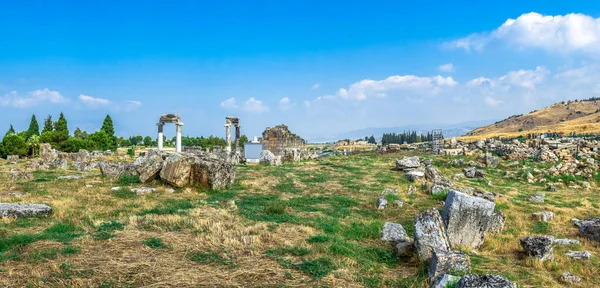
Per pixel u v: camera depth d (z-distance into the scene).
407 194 20.67
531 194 25.36
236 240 10.30
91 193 17.91
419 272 9.04
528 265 10.36
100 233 10.62
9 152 62.56
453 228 12.20
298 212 15.73
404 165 30.59
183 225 11.88
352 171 30.33
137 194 18.08
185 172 19.98
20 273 7.61
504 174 34.00
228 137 56.31
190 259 8.89
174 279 7.63
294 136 62.03
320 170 30.56
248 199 18.22
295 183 23.69
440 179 25.78
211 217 13.40
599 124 137.50
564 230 15.20
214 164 20.38
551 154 39.34
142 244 9.77
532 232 14.78
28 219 12.23
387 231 12.38
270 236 11.05
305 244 10.52
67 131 86.06
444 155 44.22
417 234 9.93
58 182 21.64
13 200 15.64
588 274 9.98
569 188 28.83
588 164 34.69
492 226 14.34
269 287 7.55
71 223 11.87
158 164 21.08
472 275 7.14
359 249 10.62
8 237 9.91
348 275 8.44
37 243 9.50
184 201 16.66
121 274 7.76
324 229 12.74
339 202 18.45
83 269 7.89
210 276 7.90
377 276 8.69
